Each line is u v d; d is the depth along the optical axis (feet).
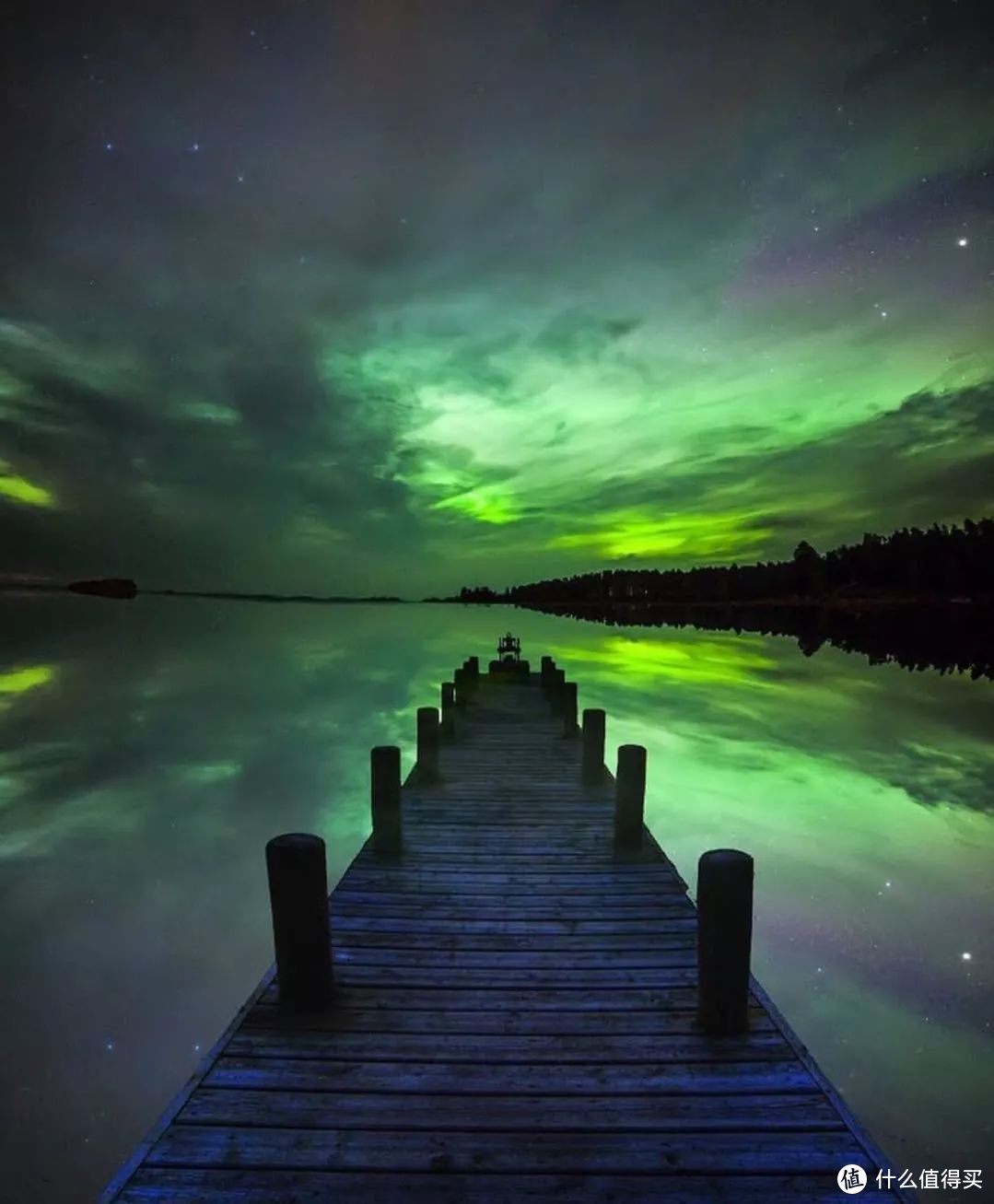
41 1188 12.30
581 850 19.63
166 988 18.53
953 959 18.95
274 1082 10.30
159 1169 8.81
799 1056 10.96
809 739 46.42
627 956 14.02
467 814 22.79
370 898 16.62
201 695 67.97
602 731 25.98
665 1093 10.16
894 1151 12.30
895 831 29.09
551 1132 9.43
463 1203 8.38
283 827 31.24
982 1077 14.29
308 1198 8.44
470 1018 11.89
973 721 52.24
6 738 49.01
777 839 28.19
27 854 28.14
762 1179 8.71
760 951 19.48
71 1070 15.30
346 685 74.54
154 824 31.73
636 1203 8.39
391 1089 10.19
